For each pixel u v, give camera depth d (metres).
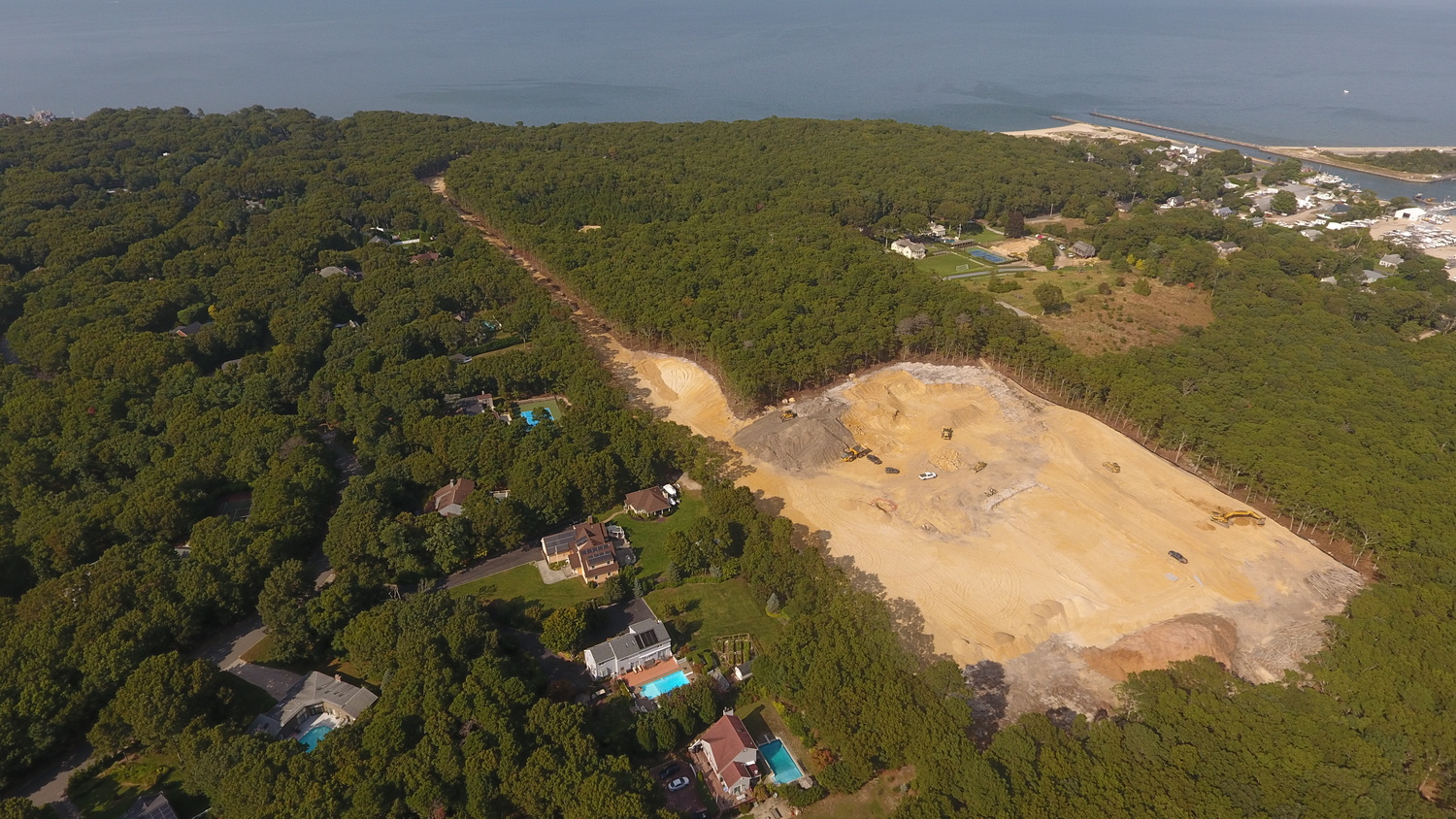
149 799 110.12
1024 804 103.19
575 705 118.69
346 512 160.62
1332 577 153.50
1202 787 103.75
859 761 113.25
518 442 187.75
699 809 112.50
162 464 177.25
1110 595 151.00
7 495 168.50
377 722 113.81
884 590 153.62
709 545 159.62
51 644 124.44
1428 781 111.00
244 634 142.38
